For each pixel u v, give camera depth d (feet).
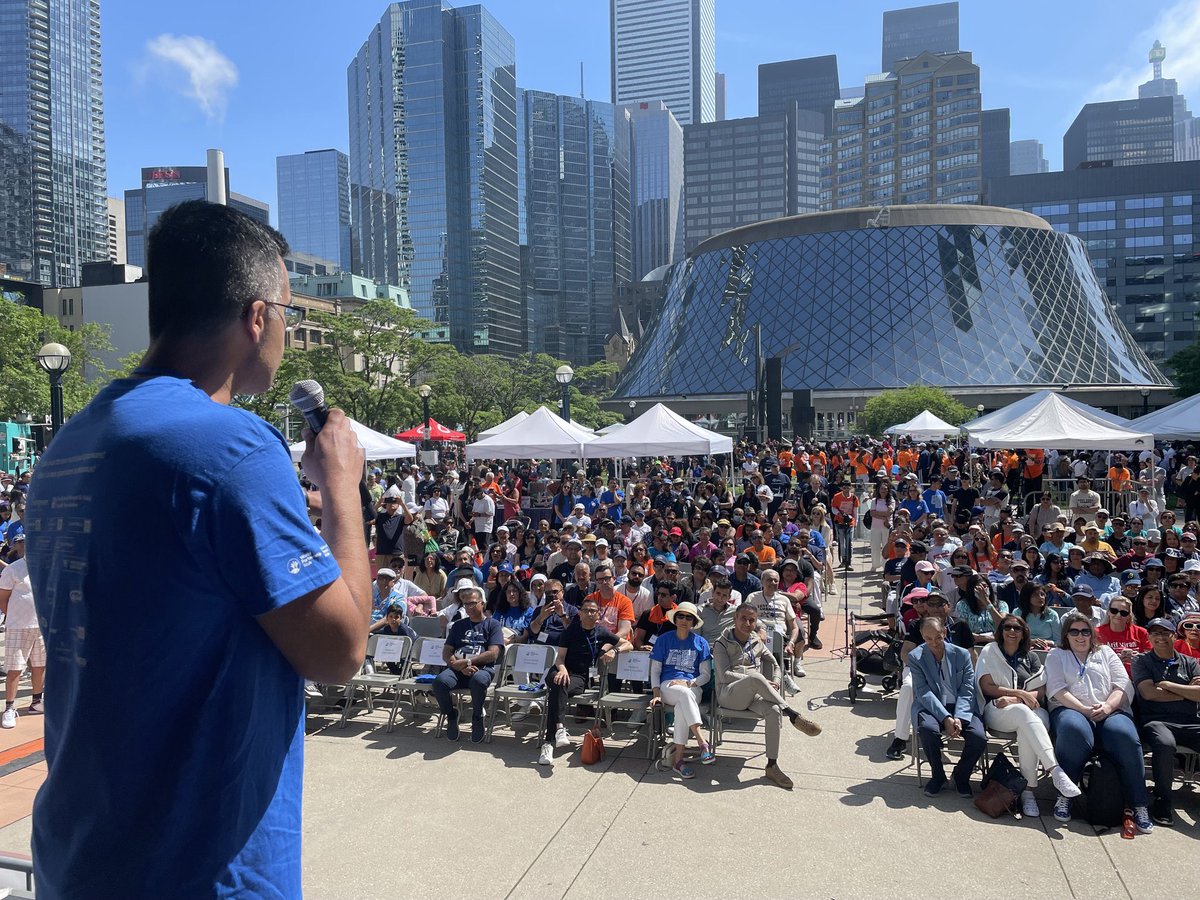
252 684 4.17
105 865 4.03
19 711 29.89
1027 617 29.68
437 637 30.89
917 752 23.38
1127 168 450.30
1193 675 22.12
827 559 50.16
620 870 17.98
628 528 51.78
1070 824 20.54
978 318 275.80
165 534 3.94
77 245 624.18
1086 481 56.54
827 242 296.51
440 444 149.59
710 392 283.18
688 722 23.84
